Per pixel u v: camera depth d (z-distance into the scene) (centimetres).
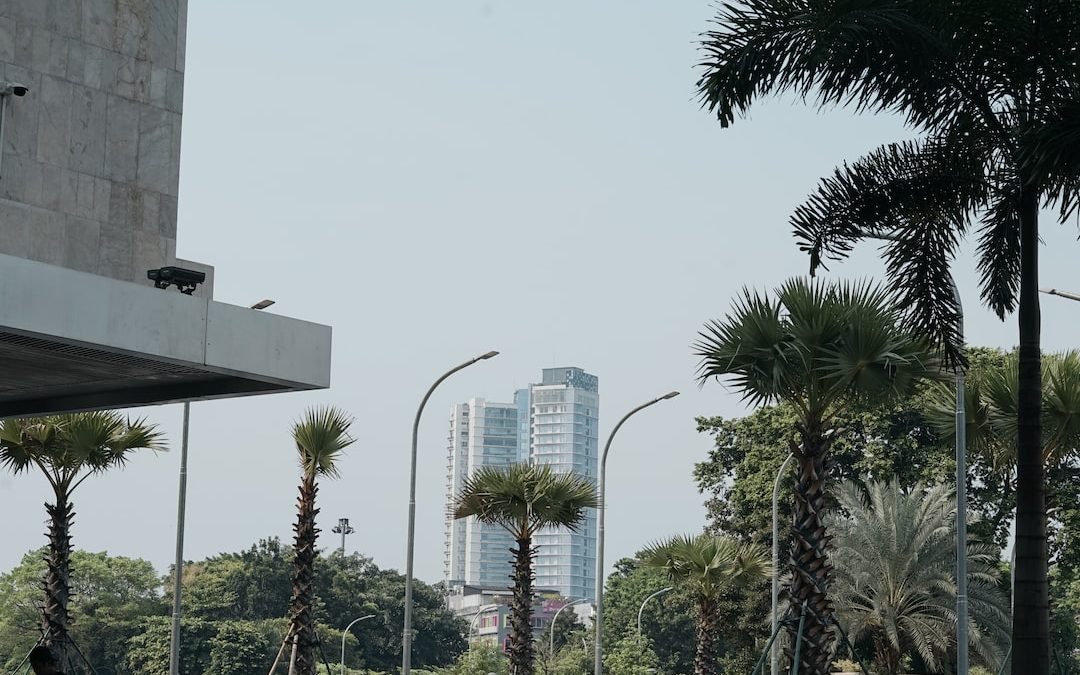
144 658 10181
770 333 2566
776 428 6100
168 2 2167
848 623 5241
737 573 4328
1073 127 1892
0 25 1956
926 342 2273
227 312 1934
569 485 3797
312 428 3656
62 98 2014
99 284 1794
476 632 13350
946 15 2055
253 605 11356
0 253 1752
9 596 10550
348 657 11469
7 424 3372
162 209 2117
